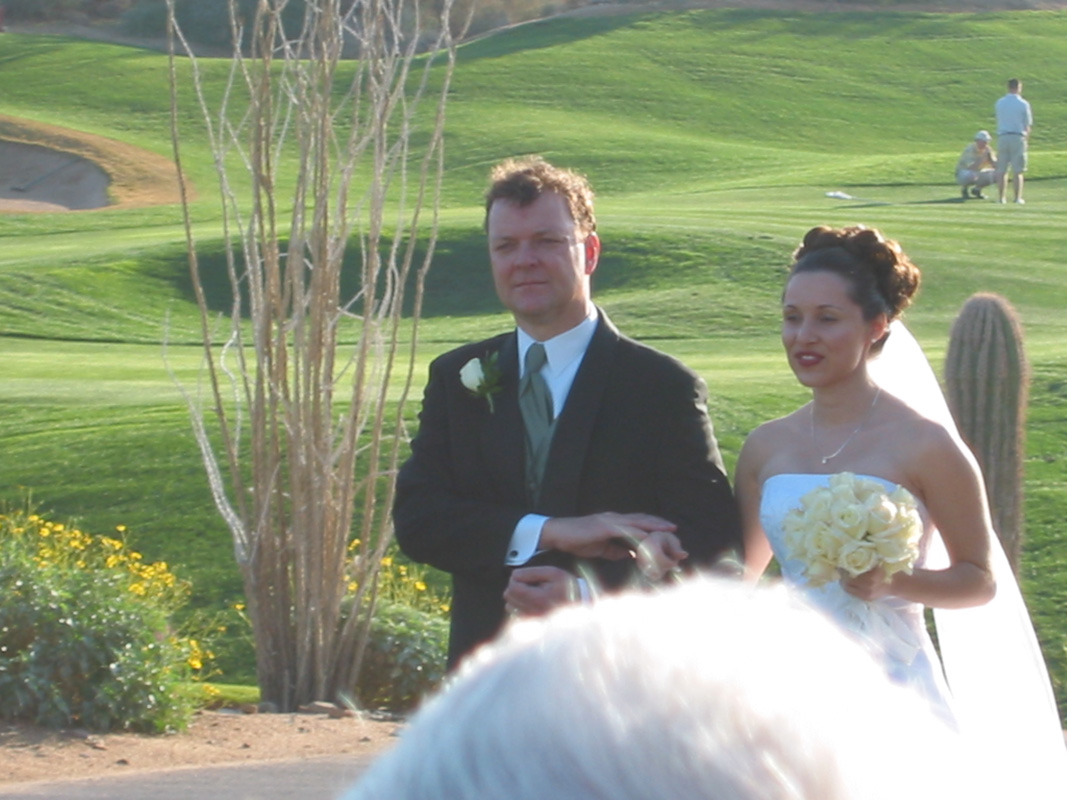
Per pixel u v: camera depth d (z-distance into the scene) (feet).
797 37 303.89
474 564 17.83
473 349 19.26
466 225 136.05
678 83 274.16
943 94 273.33
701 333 95.35
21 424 64.28
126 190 212.43
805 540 16.25
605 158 215.51
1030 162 181.16
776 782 3.61
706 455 18.02
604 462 17.85
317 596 35.45
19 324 108.99
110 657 32.81
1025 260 111.86
